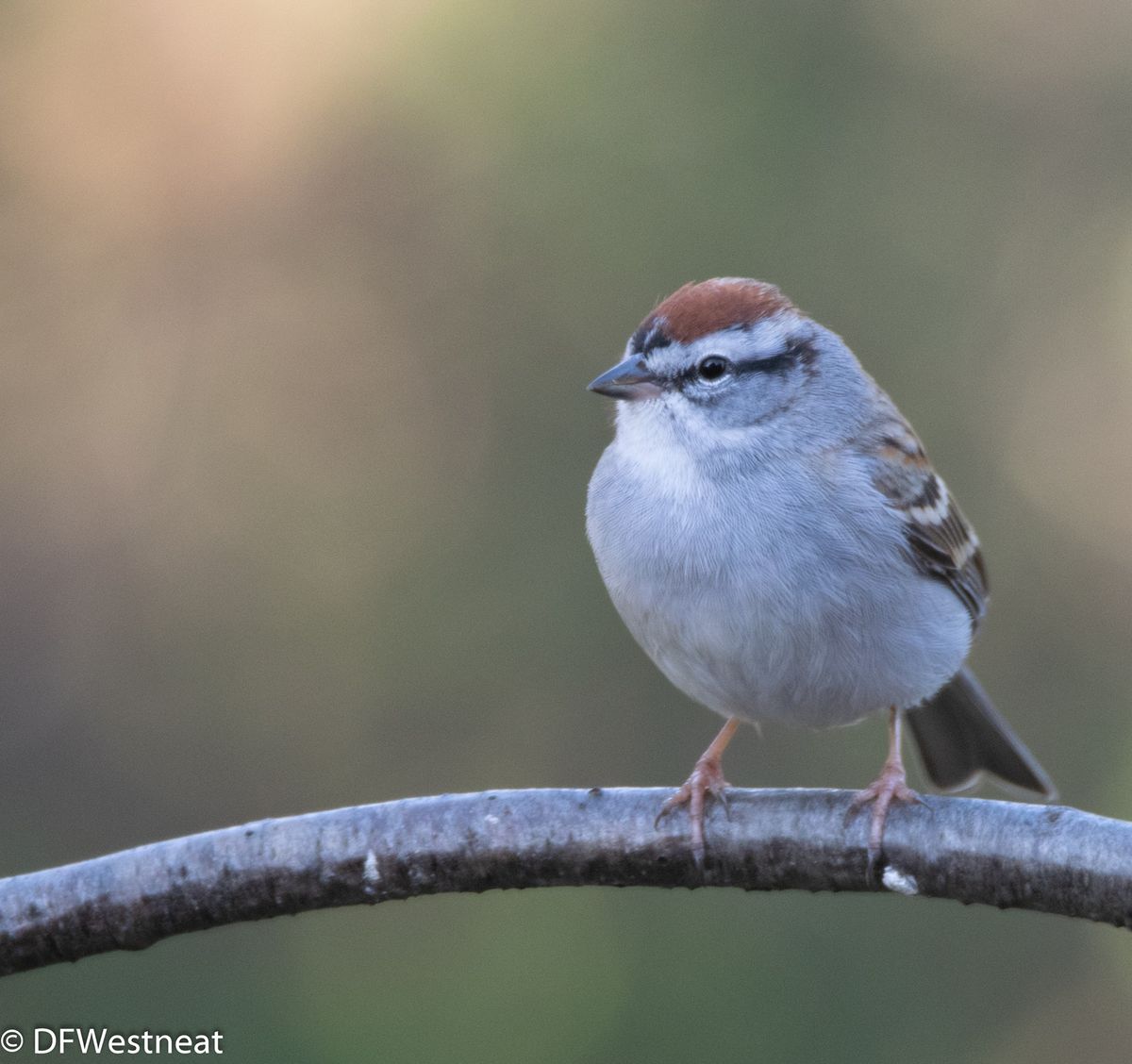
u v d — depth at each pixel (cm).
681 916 1091
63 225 1327
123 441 1313
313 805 1199
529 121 1259
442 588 1226
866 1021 1047
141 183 1326
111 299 1327
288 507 1280
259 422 1300
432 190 1278
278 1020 1076
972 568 781
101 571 1290
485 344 1261
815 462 724
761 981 1059
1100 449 1284
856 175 1257
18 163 1323
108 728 1241
